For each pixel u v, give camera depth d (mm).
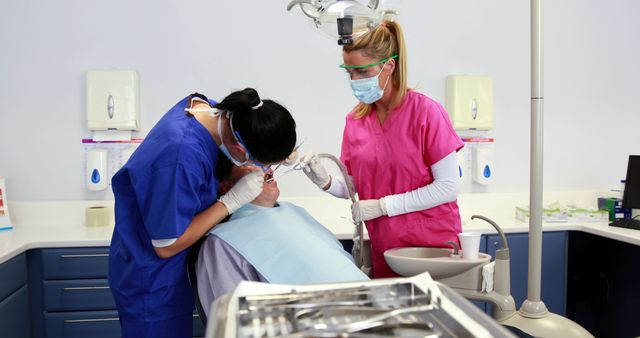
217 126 1435
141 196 1387
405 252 1703
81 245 2352
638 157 2816
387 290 819
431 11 3055
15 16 2717
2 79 2730
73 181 2814
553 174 3297
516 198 3160
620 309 2936
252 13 2883
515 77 3189
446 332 693
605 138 3340
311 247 1377
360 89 1589
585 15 3244
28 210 2760
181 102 1552
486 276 1583
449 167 1634
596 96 3303
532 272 1650
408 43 3047
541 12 1536
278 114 1305
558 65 3238
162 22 2818
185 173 1365
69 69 2770
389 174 1731
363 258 1884
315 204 2943
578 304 3182
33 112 2766
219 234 1423
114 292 1537
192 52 2852
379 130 1748
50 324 2385
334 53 2971
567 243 2805
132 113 2701
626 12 3291
